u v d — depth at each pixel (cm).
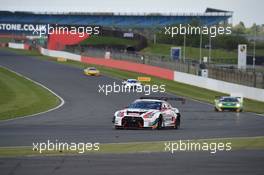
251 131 6234
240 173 3312
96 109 9562
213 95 14312
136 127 6172
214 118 8450
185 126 6906
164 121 6303
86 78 17412
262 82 14538
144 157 3909
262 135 5738
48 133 5519
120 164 3578
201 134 5744
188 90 15188
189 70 18088
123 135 5425
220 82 15212
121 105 10538
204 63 19012
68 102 10994
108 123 7000
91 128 6219
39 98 11750
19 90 13488
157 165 3562
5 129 5953
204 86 16100
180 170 3381
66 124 6750
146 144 4666
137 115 6125
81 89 14212
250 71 16400
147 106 6356
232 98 10375
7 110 9050
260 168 3503
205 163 3681
